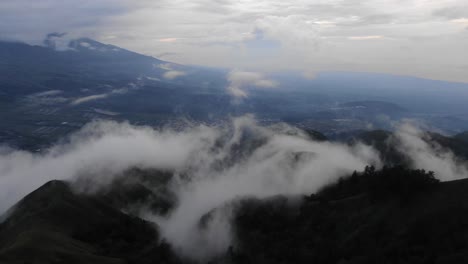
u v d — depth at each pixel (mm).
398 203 127375
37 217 161625
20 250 117750
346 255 118750
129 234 171750
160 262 153125
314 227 144750
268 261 135250
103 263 124375
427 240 107750
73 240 146250
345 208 144625
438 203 117938
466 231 103625
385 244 114562
